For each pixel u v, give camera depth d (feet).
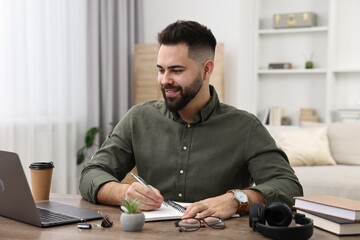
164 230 4.24
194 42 5.34
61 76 14.73
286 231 3.96
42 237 4.00
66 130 15.12
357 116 16.15
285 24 17.24
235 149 5.81
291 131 15.21
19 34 13.33
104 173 5.74
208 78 5.72
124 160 6.23
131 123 6.22
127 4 17.43
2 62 12.82
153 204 4.90
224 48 17.39
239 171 5.88
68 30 15.10
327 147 14.89
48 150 14.40
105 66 16.57
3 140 12.98
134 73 17.37
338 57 17.04
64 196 5.98
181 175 5.82
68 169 15.47
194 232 4.17
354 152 14.82
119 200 5.15
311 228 4.06
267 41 18.02
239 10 17.07
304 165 14.58
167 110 6.12
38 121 14.14
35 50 13.85
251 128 5.86
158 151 5.99
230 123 5.88
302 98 17.65
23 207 4.44
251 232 4.21
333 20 16.46
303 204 4.65
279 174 5.53
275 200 5.05
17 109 13.41
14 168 4.37
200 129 5.88
